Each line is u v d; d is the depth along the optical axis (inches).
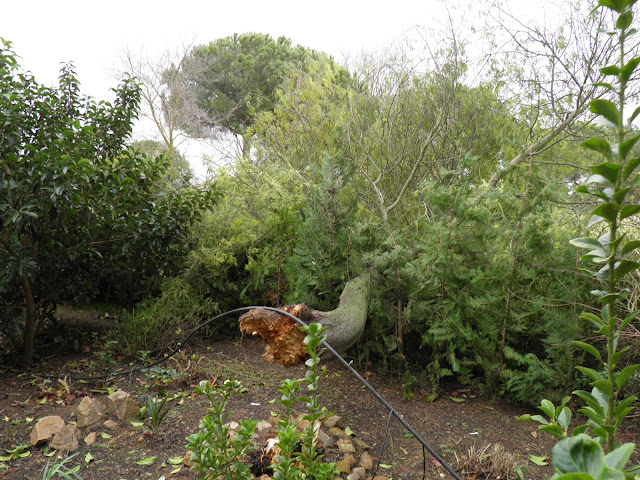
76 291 198.2
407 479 101.0
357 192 176.6
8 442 116.1
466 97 269.0
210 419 87.3
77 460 107.6
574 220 171.3
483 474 103.3
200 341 202.8
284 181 245.9
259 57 718.5
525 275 142.3
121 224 174.7
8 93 145.5
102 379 158.7
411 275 155.7
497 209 153.3
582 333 141.5
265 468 98.3
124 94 192.9
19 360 174.2
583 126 214.2
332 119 343.0
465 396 152.9
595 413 43.3
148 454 110.0
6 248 158.7
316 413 77.9
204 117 662.5
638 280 136.9
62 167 144.5
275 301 211.9
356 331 138.9
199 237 218.2
